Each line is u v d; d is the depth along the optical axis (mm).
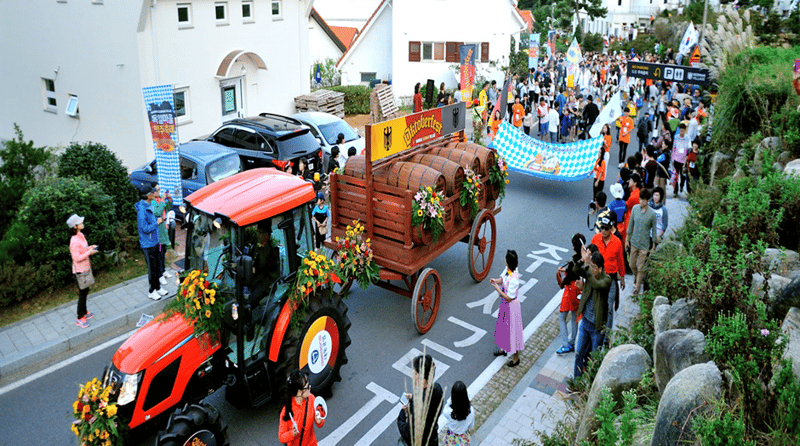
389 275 9320
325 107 22828
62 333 9492
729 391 4473
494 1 31500
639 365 6172
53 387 8398
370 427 7562
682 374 4676
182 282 6965
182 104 18594
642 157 14984
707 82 15266
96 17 17359
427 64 32219
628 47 52125
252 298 7059
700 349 5281
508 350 8633
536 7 66188
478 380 8453
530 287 11320
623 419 4469
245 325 7062
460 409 5898
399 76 32344
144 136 17609
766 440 4102
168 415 6695
